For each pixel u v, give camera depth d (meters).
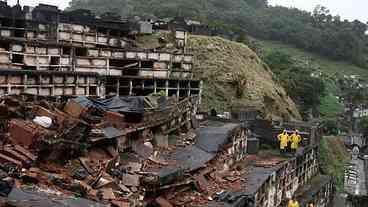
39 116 34.38
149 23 84.31
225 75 83.06
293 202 52.00
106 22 75.62
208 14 164.38
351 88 164.00
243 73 85.94
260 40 196.38
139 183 33.44
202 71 82.56
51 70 50.03
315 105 124.50
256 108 80.00
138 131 41.09
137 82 59.97
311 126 72.69
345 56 198.25
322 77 165.50
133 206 30.11
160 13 136.88
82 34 64.44
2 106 32.94
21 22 62.69
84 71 55.88
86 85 51.31
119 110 41.56
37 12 70.31
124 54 61.69
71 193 27.50
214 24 112.19
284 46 198.12
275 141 63.53
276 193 51.81
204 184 39.22
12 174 26.86
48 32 61.81
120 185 32.16
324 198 68.88
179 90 65.25
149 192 33.44
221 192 38.88
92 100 41.22
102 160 34.44
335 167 87.31
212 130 51.62
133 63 62.59
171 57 66.94
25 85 44.62
